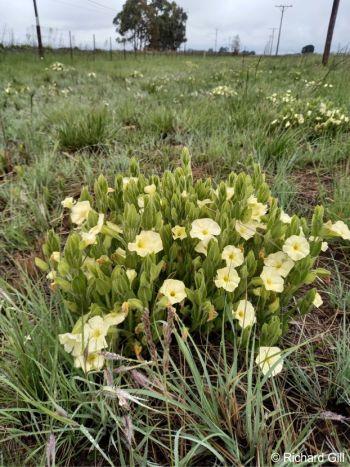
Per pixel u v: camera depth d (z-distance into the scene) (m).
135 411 1.57
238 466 1.34
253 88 7.55
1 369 1.60
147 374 1.72
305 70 12.16
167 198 2.19
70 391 1.51
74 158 4.05
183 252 2.00
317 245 1.89
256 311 1.83
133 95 7.77
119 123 5.37
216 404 1.50
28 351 1.60
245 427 1.50
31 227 2.91
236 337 1.78
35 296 2.00
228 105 5.96
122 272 1.65
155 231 1.90
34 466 1.44
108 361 1.57
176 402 1.38
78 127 4.61
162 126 5.05
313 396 1.67
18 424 1.56
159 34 63.38
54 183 3.60
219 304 1.74
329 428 1.56
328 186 3.54
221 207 2.00
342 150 4.11
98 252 1.87
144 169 3.79
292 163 3.88
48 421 1.50
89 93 8.49
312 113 4.99
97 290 1.70
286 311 2.07
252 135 4.29
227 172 3.81
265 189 2.22
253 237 2.06
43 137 4.69
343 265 2.55
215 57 25.77
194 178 3.70
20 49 21.58
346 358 1.74
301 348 1.91
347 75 9.11
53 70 13.32
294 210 3.10
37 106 6.54
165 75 12.27
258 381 1.43
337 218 2.79
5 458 1.45
